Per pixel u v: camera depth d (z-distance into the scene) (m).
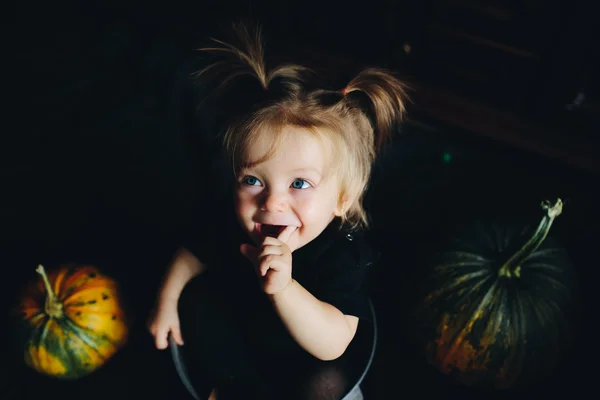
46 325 1.28
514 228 1.31
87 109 1.93
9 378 1.45
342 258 1.14
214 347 1.24
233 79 1.14
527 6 1.45
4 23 2.15
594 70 1.47
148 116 1.90
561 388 1.43
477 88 1.67
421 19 1.61
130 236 1.68
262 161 0.97
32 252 1.65
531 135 1.62
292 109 0.98
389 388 1.46
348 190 1.07
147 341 1.51
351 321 1.11
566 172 1.62
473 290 1.24
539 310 1.22
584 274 1.56
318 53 1.82
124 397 1.45
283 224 1.02
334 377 1.19
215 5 1.92
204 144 1.67
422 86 1.72
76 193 1.77
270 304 1.21
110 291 1.32
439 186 1.66
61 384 1.45
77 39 2.10
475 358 1.25
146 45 2.03
